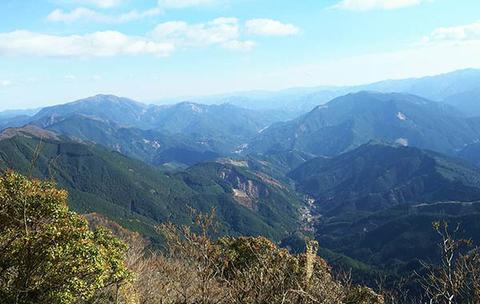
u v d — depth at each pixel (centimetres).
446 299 624
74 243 696
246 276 698
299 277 688
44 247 681
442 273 651
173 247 747
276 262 732
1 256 675
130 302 757
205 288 679
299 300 661
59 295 648
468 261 640
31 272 670
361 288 748
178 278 734
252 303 659
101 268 699
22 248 674
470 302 593
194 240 737
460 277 613
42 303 655
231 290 676
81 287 670
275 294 657
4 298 655
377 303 726
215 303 679
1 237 723
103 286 734
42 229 728
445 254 663
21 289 654
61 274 664
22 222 750
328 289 703
